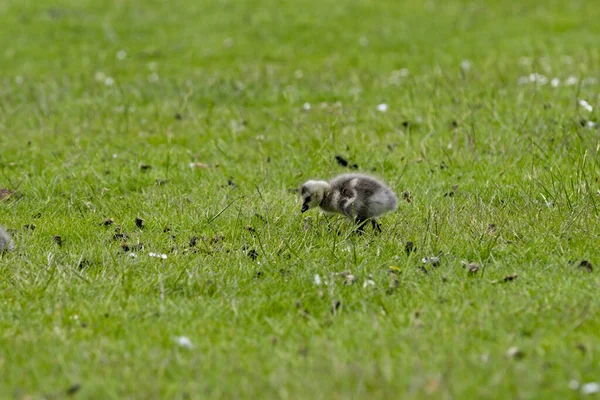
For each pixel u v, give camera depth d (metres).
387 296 21.06
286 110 42.53
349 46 63.91
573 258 22.95
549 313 19.41
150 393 16.27
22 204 30.31
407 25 69.00
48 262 23.39
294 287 21.78
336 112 40.41
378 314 20.00
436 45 62.69
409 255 23.61
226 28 69.81
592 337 18.05
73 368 17.31
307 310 20.59
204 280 22.14
